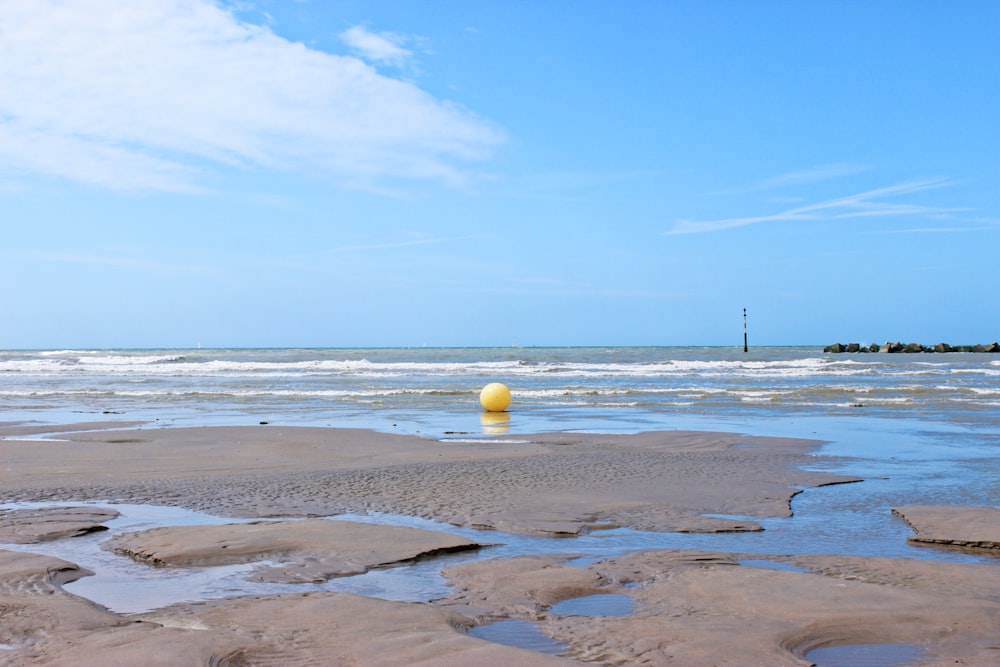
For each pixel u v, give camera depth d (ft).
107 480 33.65
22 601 16.65
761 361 167.63
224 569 19.76
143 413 66.54
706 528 24.77
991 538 22.66
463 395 86.79
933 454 42.70
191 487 31.83
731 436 50.01
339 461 39.73
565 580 18.62
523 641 14.80
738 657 13.94
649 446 45.70
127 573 19.39
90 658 13.41
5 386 101.76
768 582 18.33
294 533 22.90
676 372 138.92
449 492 30.68
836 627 15.46
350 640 14.38
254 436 49.16
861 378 122.83
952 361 191.42
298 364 149.28
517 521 25.52
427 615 15.78
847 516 26.84
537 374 133.90
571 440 48.16
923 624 15.65
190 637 14.44
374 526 23.90
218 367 147.54
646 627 15.44
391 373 136.56
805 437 50.39
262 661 13.44
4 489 31.55
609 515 26.66
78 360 162.50
